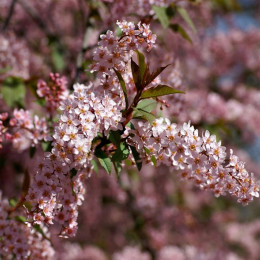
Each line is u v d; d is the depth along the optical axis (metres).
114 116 3.83
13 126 4.98
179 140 3.84
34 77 6.83
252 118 10.02
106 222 12.60
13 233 4.59
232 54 13.13
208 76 13.27
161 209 12.06
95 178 10.15
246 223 16.03
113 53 3.96
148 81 3.97
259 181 3.87
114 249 12.89
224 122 9.37
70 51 10.58
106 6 6.78
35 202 3.85
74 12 11.79
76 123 3.76
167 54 6.12
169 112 5.50
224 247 13.64
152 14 6.16
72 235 4.07
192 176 4.18
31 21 11.02
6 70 6.94
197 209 13.80
